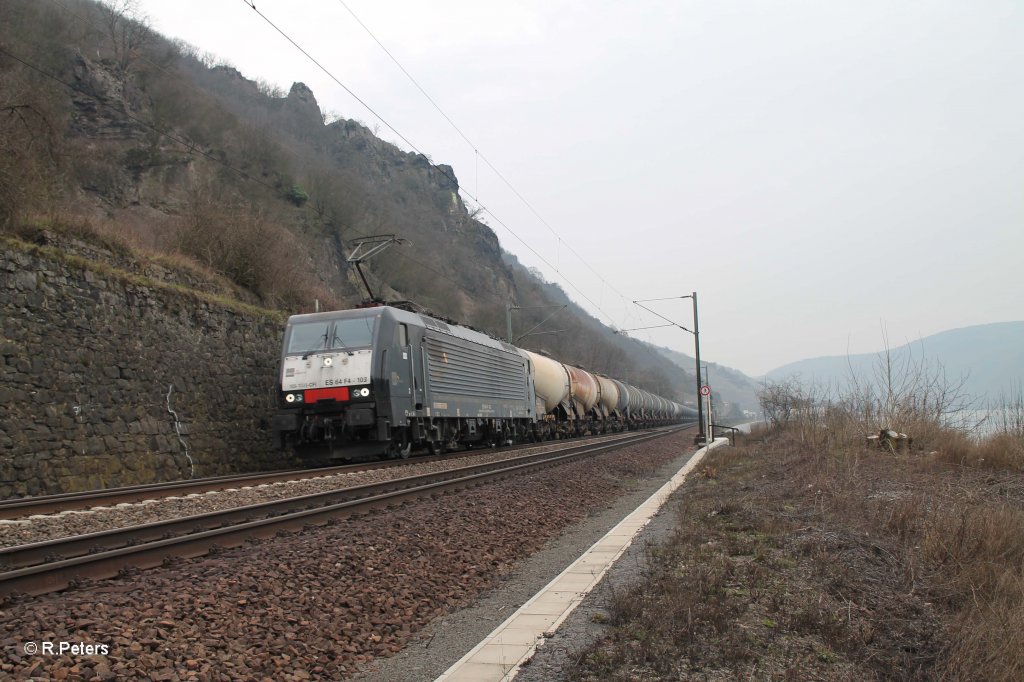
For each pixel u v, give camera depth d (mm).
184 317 18828
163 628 5734
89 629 5484
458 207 82812
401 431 20422
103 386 15984
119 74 47531
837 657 5582
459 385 24062
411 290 54656
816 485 13555
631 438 40469
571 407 41469
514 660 5719
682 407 96000
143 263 19500
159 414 17547
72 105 43125
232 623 6117
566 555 10586
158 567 7598
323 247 46719
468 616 7637
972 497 11375
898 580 7688
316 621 6621
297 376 18688
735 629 6031
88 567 7008
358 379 18328
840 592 7094
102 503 11789
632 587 7434
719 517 11711
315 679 5648
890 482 13750
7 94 19516
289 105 80812
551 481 17125
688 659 5461
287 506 11469
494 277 75125
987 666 5320
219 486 14047
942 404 19844
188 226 24734
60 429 14734
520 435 33156
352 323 19141
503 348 29859
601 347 86938
